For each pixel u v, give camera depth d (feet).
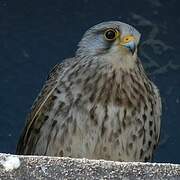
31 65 50.83
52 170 26.66
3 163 26.71
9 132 49.78
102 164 26.78
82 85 37.93
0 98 50.26
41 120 38.88
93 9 51.62
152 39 51.37
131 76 38.22
